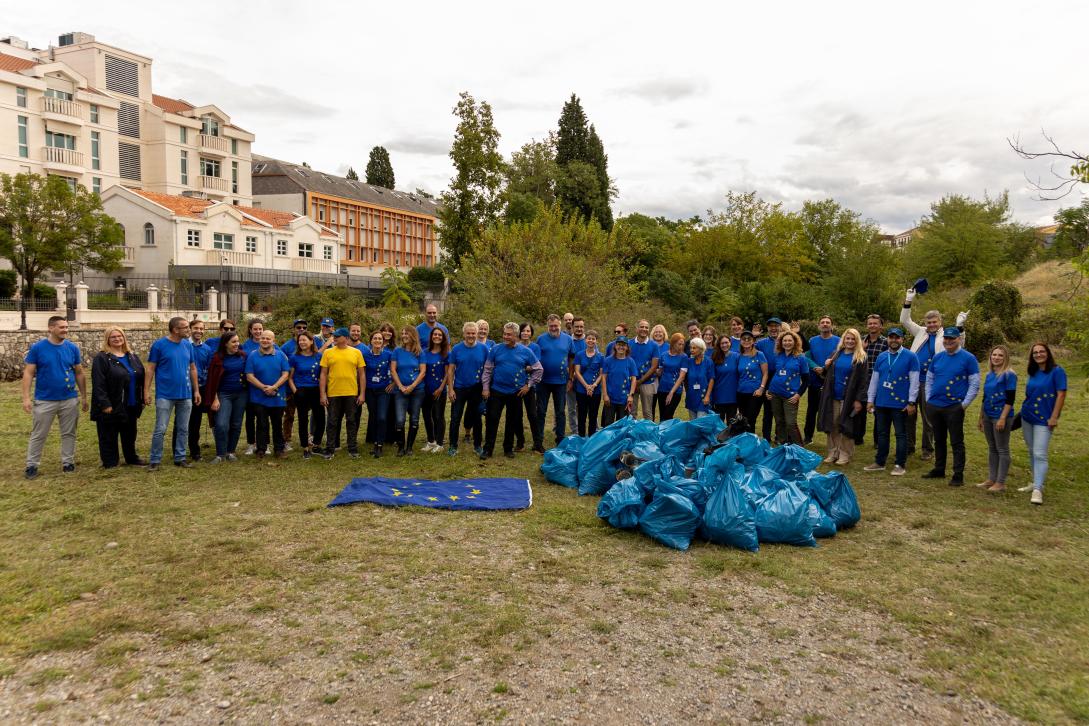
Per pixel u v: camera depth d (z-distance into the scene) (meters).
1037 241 51.91
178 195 45.69
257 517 6.37
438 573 5.13
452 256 31.69
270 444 9.94
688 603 4.70
